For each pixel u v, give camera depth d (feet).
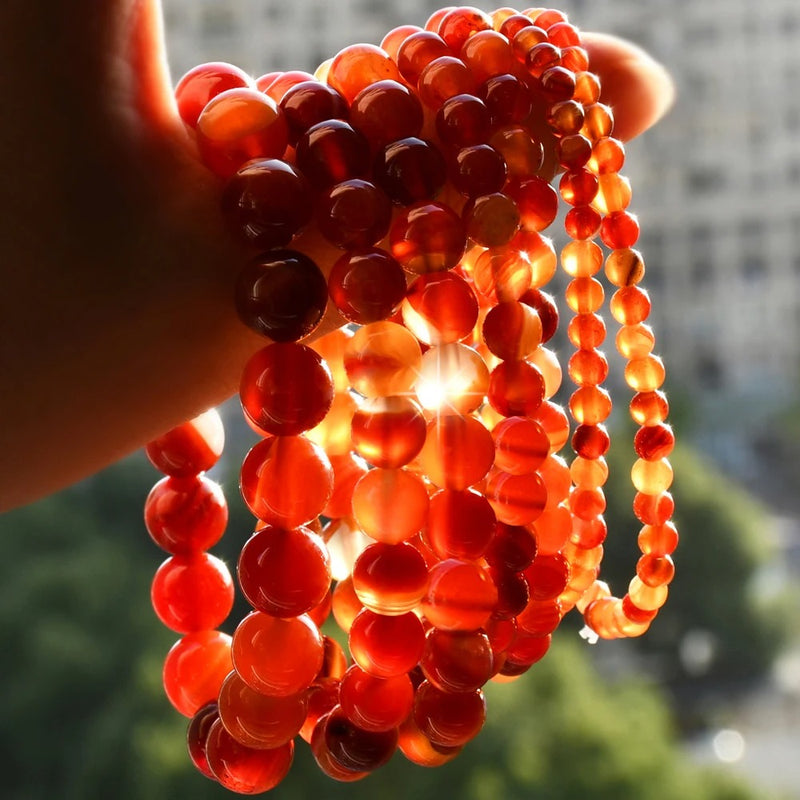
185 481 0.72
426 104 0.66
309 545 0.60
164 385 0.61
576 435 0.80
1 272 0.56
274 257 0.57
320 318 0.59
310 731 0.69
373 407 0.60
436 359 0.61
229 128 0.58
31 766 8.40
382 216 0.59
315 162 0.59
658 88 0.77
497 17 0.74
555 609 0.74
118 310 0.58
